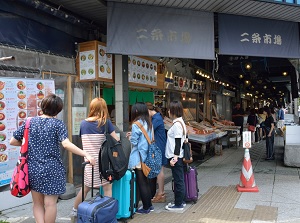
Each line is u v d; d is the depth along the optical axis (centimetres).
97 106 453
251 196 602
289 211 511
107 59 721
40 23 626
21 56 581
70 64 697
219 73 1565
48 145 372
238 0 660
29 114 569
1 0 540
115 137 464
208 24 720
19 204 562
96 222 362
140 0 639
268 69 1448
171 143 520
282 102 4150
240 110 1605
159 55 668
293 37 827
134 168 501
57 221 485
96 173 442
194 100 1385
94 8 669
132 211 488
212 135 1009
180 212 518
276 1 681
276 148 1309
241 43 766
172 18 685
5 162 533
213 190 652
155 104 1035
